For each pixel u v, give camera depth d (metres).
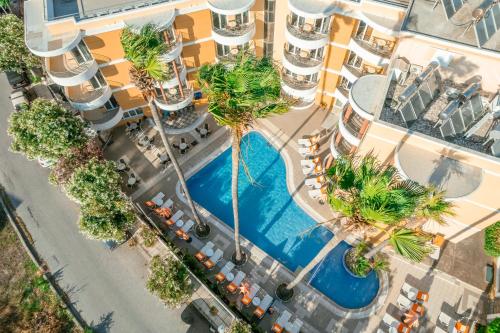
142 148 33.47
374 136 21.66
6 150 33.47
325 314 24.97
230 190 31.12
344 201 17.27
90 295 25.70
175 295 22.56
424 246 17.47
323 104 36.06
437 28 20.70
